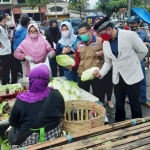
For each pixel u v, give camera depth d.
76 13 41.84
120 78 3.00
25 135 2.17
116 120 3.38
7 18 5.04
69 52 4.11
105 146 1.93
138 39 2.80
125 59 2.83
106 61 3.12
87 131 2.19
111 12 24.66
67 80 3.85
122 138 2.11
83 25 3.39
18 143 2.22
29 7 34.72
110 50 2.88
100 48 3.51
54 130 2.26
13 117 2.20
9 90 3.33
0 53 4.75
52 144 2.00
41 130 2.16
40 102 2.16
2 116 2.77
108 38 2.76
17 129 2.31
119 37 2.75
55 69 5.32
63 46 4.23
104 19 2.71
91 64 3.55
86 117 2.79
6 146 2.64
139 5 22.34
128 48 2.78
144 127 2.28
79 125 2.32
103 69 3.13
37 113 2.14
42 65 2.25
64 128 2.40
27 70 4.28
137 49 2.82
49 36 4.97
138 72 2.90
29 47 4.12
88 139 2.06
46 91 2.20
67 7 41.03
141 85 4.13
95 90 3.86
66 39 4.22
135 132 2.17
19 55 4.12
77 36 4.21
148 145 1.94
